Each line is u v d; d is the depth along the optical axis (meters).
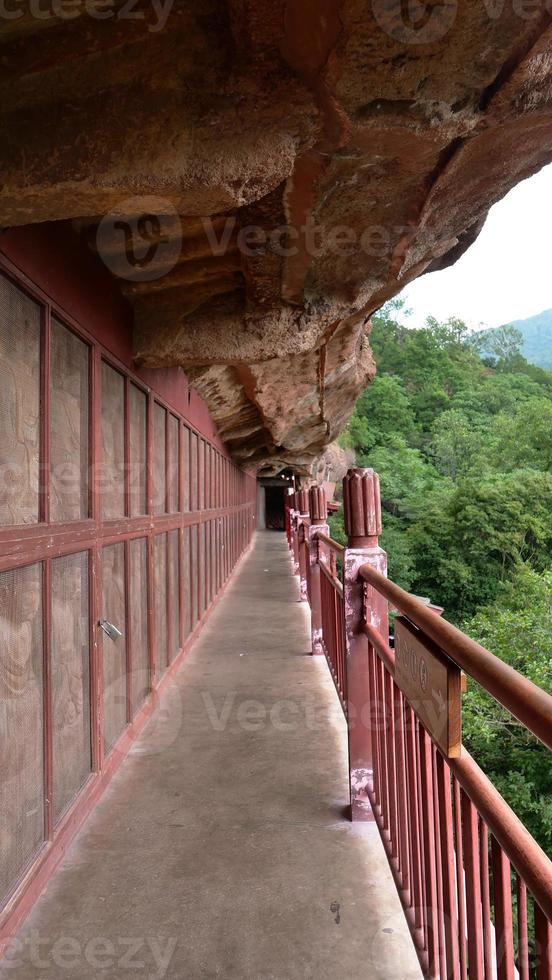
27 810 1.77
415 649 1.41
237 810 2.34
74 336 2.22
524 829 0.90
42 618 1.87
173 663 4.07
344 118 1.40
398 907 1.78
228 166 1.38
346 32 1.16
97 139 1.36
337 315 2.79
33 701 1.81
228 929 1.68
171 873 1.94
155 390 3.59
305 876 1.93
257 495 24.56
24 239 1.76
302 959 1.57
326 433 8.77
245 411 6.84
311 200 1.88
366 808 2.26
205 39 1.32
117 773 2.65
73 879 1.90
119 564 2.81
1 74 1.35
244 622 6.00
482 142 1.60
